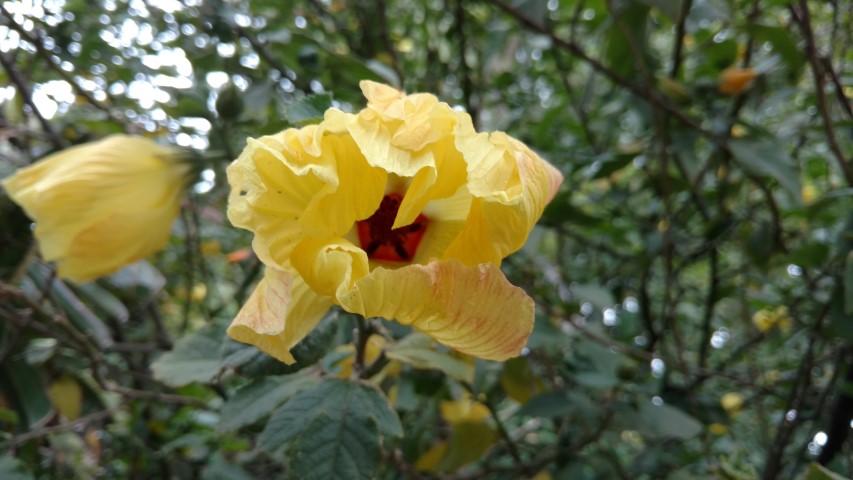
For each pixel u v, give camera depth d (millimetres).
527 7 264
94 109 285
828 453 268
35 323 224
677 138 282
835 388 297
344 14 376
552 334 230
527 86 404
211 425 312
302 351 161
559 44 263
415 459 261
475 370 222
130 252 180
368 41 333
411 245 155
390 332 193
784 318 317
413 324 136
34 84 277
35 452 266
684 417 234
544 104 414
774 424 335
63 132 274
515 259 298
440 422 308
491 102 365
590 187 413
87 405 283
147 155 183
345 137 136
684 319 391
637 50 255
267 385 185
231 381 266
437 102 140
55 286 238
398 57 357
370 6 344
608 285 363
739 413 374
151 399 250
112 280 240
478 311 129
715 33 303
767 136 275
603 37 302
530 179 140
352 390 166
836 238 245
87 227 172
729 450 301
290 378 187
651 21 290
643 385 253
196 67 266
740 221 314
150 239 183
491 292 128
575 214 285
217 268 392
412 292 126
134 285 244
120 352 304
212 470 239
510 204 134
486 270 127
